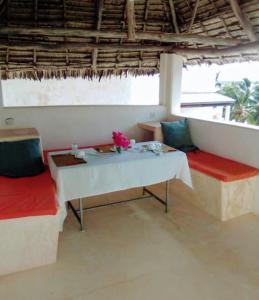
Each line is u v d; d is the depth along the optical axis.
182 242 2.55
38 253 2.20
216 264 2.25
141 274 2.14
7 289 1.98
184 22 4.21
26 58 4.16
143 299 1.89
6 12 3.54
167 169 2.88
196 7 3.78
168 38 3.73
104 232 2.72
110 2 3.84
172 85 4.49
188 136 4.00
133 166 2.70
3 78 4.32
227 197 2.88
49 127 3.91
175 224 2.87
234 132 3.36
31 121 3.81
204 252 2.41
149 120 4.52
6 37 3.81
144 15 4.15
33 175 2.85
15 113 3.71
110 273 2.15
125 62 4.65
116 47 4.20
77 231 2.73
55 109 3.89
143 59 4.69
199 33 4.25
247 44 3.61
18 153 2.92
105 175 2.60
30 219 2.09
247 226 2.83
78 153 2.84
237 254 2.38
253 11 3.29
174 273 2.14
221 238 2.62
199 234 2.68
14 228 2.07
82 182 2.53
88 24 3.98
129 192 3.64
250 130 3.15
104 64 4.57
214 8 3.65
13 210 2.07
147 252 2.41
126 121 4.36
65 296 1.92
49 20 3.76
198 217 3.00
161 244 2.52
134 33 3.58
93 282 2.05
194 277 2.10
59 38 4.05
